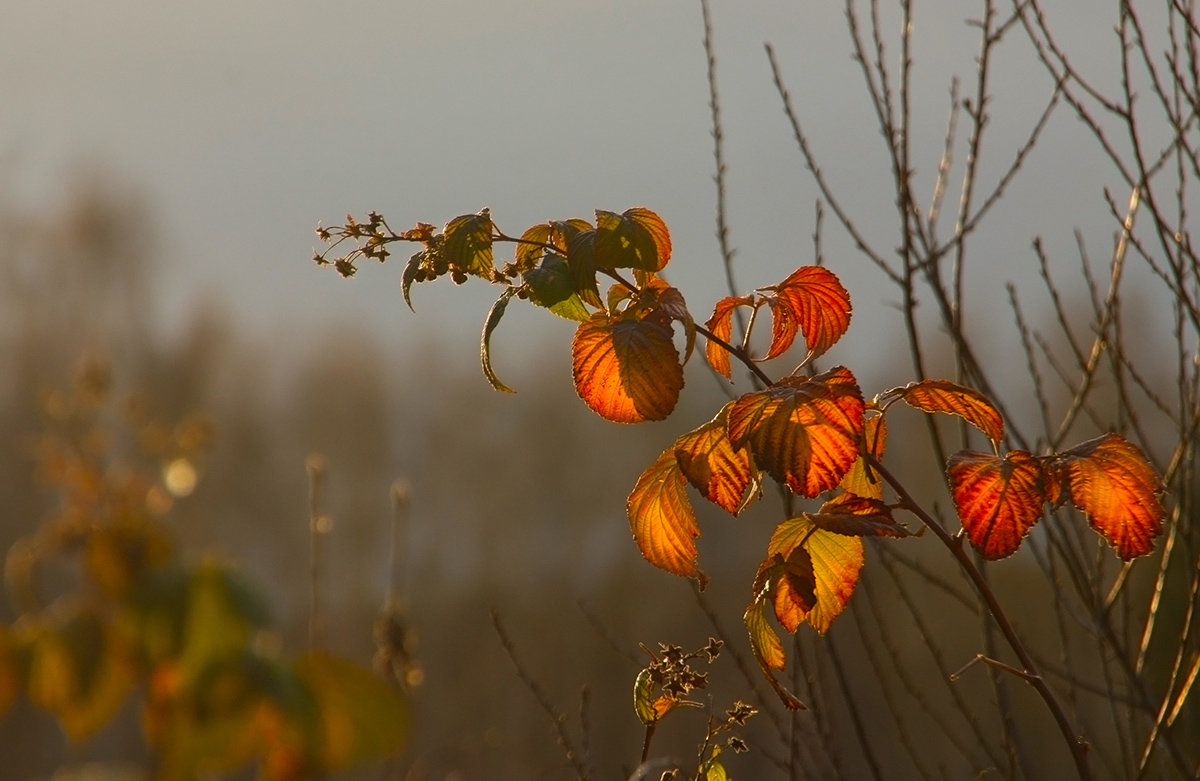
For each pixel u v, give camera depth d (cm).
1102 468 232
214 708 209
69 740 210
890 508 236
